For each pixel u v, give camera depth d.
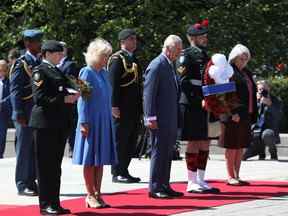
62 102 28.30
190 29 34.53
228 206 30.77
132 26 72.19
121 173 38.19
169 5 73.75
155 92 32.28
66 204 31.22
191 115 33.75
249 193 34.47
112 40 70.19
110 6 74.44
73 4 74.19
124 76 37.59
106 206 30.42
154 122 32.28
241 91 36.00
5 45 75.75
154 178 32.88
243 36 75.38
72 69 38.34
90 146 29.72
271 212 29.22
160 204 31.25
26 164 33.81
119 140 37.69
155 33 71.94
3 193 34.88
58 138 28.42
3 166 47.16
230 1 77.00
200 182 34.59
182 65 33.81
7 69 52.69
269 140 51.44
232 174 37.09
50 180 28.50
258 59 76.00
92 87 29.73
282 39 78.50
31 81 30.33
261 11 75.75
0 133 53.25
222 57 33.94
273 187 36.56
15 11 75.31
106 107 30.09
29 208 30.44
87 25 75.19
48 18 74.00
